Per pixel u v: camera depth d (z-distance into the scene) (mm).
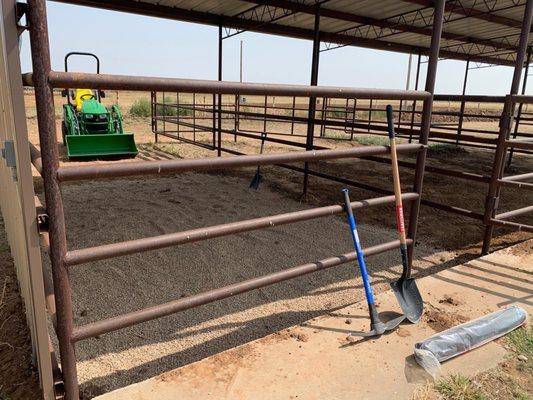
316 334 2273
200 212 5223
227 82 1857
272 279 2232
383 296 2729
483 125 23016
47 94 1425
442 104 48062
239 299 3111
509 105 3438
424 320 2451
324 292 3244
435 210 5789
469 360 2096
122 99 32875
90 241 4070
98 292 3123
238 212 5305
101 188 6359
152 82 1646
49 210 1526
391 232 4727
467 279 3045
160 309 1862
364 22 8172
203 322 2805
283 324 2801
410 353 2123
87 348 2486
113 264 3594
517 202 6434
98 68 8680
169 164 1749
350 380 1905
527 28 3273
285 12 7871
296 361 2027
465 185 7570
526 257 3486
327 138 13555
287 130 17047
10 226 2717
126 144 8914
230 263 3727
